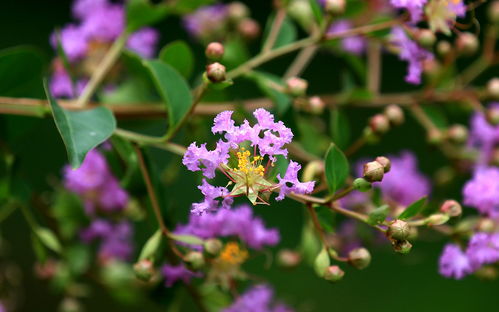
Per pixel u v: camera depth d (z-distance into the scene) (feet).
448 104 1.64
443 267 1.33
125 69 1.61
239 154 1.19
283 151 1.18
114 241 1.61
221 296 1.44
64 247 1.57
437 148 1.57
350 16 1.51
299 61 1.59
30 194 1.42
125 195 1.55
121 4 1.60
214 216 1.35
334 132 1.49
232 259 1.38
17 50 1.34
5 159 1.42
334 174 1.24
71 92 1.58
